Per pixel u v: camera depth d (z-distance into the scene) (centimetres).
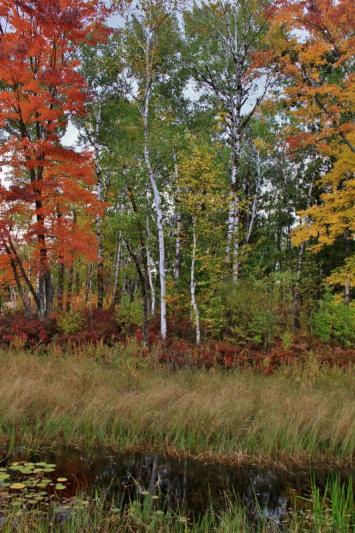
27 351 1232
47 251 1400
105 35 1427
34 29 1309
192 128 1977
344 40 1173
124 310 1578
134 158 1357
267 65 1347
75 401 765
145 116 1401
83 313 1602
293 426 709
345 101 1310
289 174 2572
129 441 679
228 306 1364
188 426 709
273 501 522
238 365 1139
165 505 499
